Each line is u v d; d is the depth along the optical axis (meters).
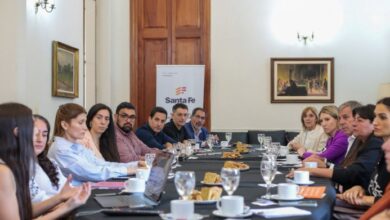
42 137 2.43
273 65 8.02
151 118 5.50
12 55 4.80
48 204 2.12
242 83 8.13
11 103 1.96
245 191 2.30
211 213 1.73
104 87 7.96
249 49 8.11
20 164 1.89
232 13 8.14
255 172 3.14
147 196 2.13
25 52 4.86
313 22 7.97
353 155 3.18
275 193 2.24
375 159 2.87
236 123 8.14
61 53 5.77
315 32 7.97
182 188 1.72
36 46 5.14
